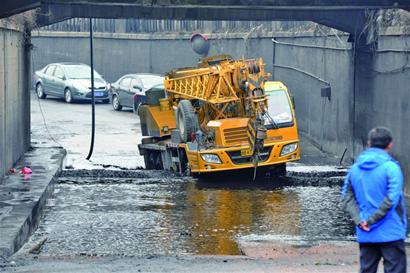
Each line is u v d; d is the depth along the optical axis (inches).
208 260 843.4
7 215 1058.1
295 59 2343.8
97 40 3410.4
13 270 793.6
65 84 3016.7
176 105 1749.5
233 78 1611.7
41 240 1035.3
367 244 575.2
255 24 2650.1
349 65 1850.4
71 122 2524.6
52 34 3422.7
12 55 1549.0
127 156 1943.9
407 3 1370.6
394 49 1542.8
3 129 1403.8
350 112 1846.7
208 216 1221.7
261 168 1622.8
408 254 847.7
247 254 892.0
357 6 1364.4
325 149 2079.2
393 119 1549.0
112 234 1085.8
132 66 3282.5
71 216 1214.9
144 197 1396.4
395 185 564.7
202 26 2945.4
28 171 1489.9
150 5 1302.9
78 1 1272.1
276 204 1327.5
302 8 1357.0
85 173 1647.4
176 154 1685.5
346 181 586.9
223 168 1551.4
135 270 789.9
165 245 1015.0
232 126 1558.8
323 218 1204.5
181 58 3029.0
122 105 2829.7
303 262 829.2
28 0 1242.0
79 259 856.3
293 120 1600.6
